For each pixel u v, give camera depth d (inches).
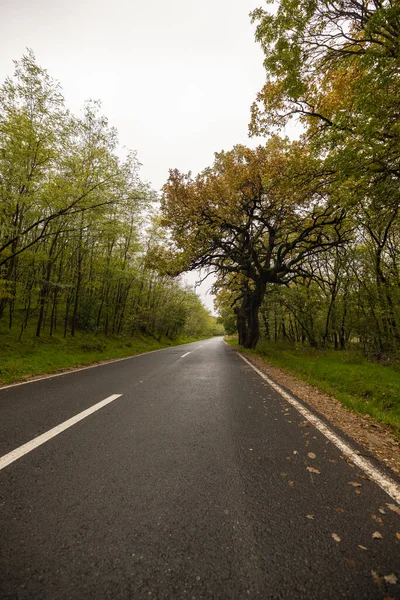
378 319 691.4
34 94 435.5
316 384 321.1
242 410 202.1
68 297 776.9
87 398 235.9
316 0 272.5
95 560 68.7
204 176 629.9
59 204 466.6
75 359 515.5
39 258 565.9
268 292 957.8
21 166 445.1
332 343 1071.6
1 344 514.9
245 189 590.6
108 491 98.1
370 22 222.2
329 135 254.7
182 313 1669.5
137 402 222.5
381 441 153.6
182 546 73.2
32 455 126.3
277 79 360.8
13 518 83.6
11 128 423.2
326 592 60.9
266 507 89.9
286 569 66.5
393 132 236.8
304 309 987.3
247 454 129.3
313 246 671.1
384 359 573.6
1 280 502.3
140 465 117.5
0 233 473.7
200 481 105.3
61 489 99.2
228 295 1168.8
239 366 474.0
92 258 810.2
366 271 729.0
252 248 690.2
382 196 268.8
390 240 653.9
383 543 74.8
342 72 324.2
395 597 59.7
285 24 295.4
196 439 146.5
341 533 78.5
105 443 140.3
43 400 229.0
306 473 112.5
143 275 939.3
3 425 166.2
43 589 61.0
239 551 71.7
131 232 886.4
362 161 247.8
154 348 1060.5
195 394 252.8
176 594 60.2
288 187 397.4
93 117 556.1
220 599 59.0
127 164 511.5
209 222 666.2
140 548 72.4
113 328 1042.1
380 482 106.5
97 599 58.8
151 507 89.4
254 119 412.2
